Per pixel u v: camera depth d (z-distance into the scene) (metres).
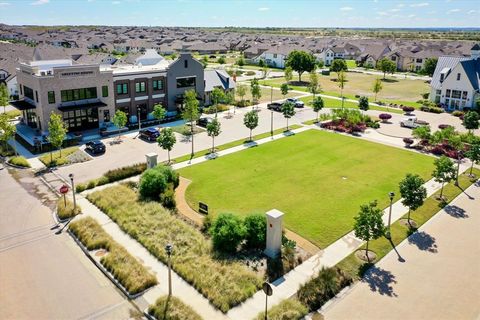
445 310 19.73
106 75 53.16
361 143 48.34
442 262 23.83
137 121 58.16
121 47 176.25
